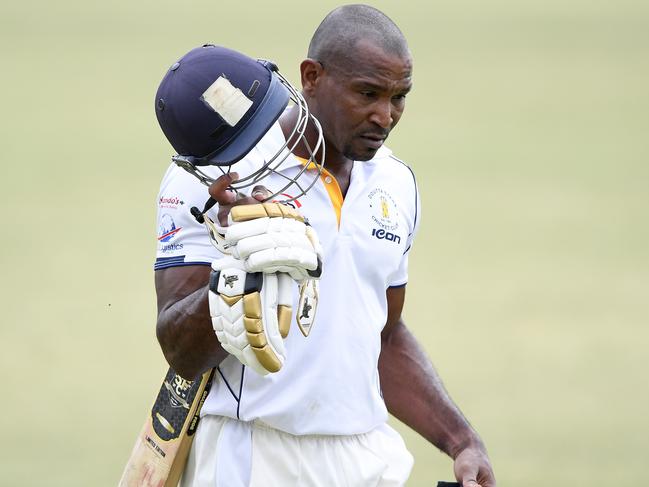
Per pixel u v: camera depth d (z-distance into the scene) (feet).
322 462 47.57
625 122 283.79
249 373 46.21
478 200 202.08
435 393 52.42
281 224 40.06
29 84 323.78
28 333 125.80
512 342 126.21
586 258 164.66
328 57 45.50
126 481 48.06
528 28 451.12
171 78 42.32
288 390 46.42
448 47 404.16
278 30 410.31
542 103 308.60
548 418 104.47
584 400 109.19
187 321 42.83
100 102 299.17
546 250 168.96
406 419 52.80
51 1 490.49
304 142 45.09
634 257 165.48
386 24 45.55
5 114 281.54
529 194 207.41
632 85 336.70
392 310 52.19
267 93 42.06
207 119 41.57
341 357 47.16
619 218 189.16
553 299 144.05
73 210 188.03
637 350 124.67
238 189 44.70
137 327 128.57
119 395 107.86
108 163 228.63
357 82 44.91
